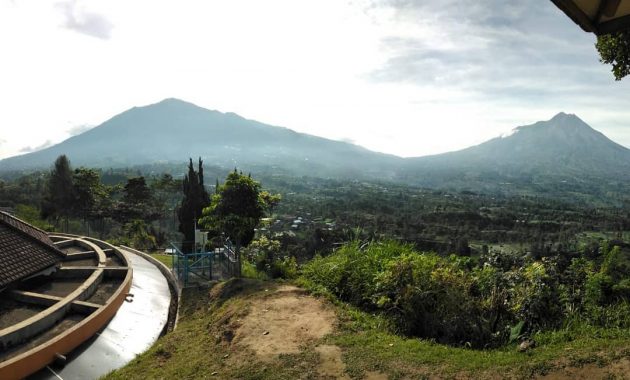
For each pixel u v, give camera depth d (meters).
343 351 6.97
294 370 6.58
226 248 17.06
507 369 5.53
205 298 12.62
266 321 8.79
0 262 11.60
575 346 5.82
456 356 6.22
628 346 5.38
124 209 43.16
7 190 61.12
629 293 7.12
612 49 5.89
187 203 25.55
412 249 11.20
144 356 9.15
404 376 5.86
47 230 33.19
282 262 13.91
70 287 12.61
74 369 8.60
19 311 10.63
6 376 7.53
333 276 10.85
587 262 8.41
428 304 7.91
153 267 17.33
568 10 2.62
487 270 8.45
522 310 7.21
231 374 6.95
